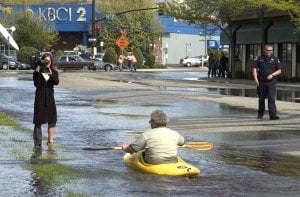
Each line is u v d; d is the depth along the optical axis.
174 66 182.50
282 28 88.38
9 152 21.92
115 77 90.94
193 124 32.38
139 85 69.25
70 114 36.88
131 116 36.03
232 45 99.56
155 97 50.59
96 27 138.50
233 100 48.28
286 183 17.48
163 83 75.38
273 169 19.83
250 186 16.98
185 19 99.75
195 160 21.36
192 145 20.98
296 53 86.62
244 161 21.33
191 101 47.03
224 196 15.65
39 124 23.72
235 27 102.31
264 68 34.44
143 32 166.00
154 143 18.58
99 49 161.62
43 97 23.80
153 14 166.62
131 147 18.86
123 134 27.88
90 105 43.53
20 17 153.25
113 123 32.31
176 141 18.95
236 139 26.88
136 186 16.62
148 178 17.75
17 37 147.50
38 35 148.88
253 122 33.50
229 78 97.38
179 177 17.98
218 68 104.94
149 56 164.75
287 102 47.22
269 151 23.70
